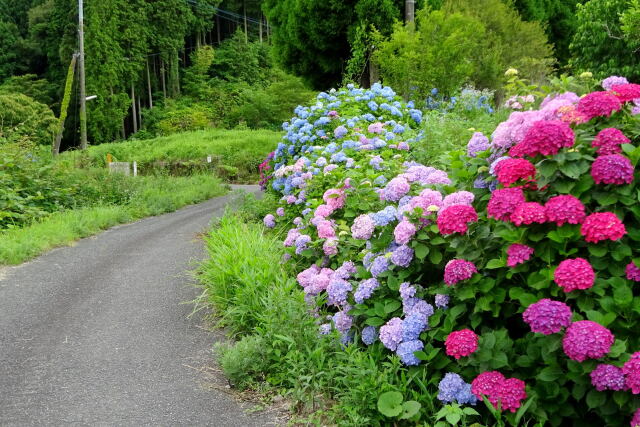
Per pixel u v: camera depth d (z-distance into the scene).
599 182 2.57
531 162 2.86
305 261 4.98
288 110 46.72
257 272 4.61
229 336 4.21
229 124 47.53
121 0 47.53
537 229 2.63
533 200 2.79
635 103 2.96
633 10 10.29
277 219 6.65
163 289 5.48
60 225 8.36
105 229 9.32
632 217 2.67
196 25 60.09
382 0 14.06
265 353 3.59
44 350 4.01
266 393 3.39
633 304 2.42
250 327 4.17
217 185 17.19
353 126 7.19
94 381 3.53
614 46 11.80
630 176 2.53
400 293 3.16
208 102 51.16
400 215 3.27
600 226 2.42
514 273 2.79
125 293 5.37
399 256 3.07
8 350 3.99
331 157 6.15
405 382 2.93
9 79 48.72
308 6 15.34
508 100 4.69
